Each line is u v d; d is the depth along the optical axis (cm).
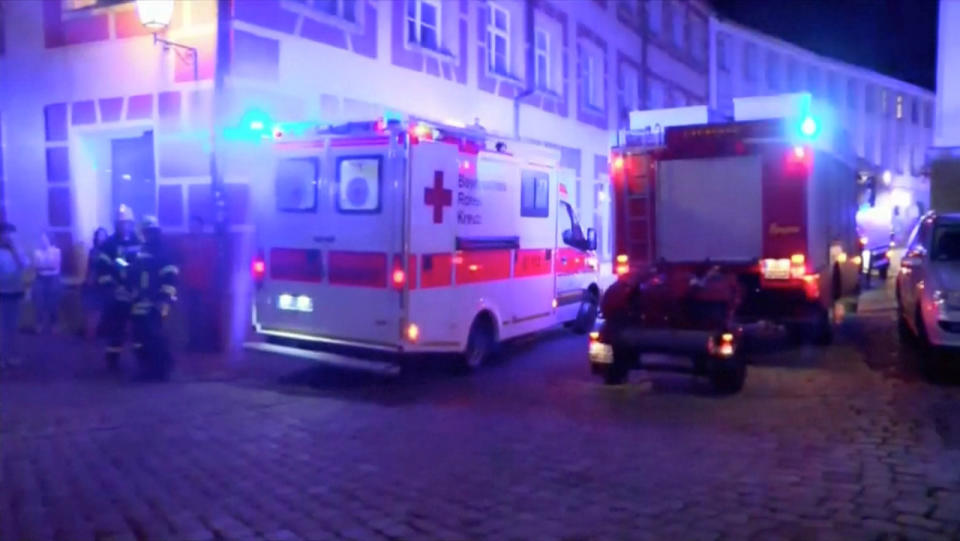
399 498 611
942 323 995
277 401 931
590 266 1410
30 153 1440
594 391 979
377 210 989
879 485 623
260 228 1074
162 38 1258
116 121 1330
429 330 1006
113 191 1420
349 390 993
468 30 1762
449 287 1035
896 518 555
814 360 1152
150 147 1371
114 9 1325
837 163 1338
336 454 725
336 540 534
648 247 1216
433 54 1628
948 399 903
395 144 977
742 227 1161
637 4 2667
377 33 1473
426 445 752
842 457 696
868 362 1131
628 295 973
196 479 657
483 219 1096
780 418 834
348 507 593
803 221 1127
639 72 2680
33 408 884
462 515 575
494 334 1130
